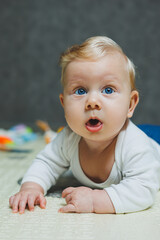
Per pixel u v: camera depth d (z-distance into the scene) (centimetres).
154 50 271
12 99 286
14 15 284
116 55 77
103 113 73
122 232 61
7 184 96
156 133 110
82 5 278
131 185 73
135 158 77
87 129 74
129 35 274
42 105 283
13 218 68
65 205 77
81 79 74
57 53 281
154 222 66
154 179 76
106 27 276
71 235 60
